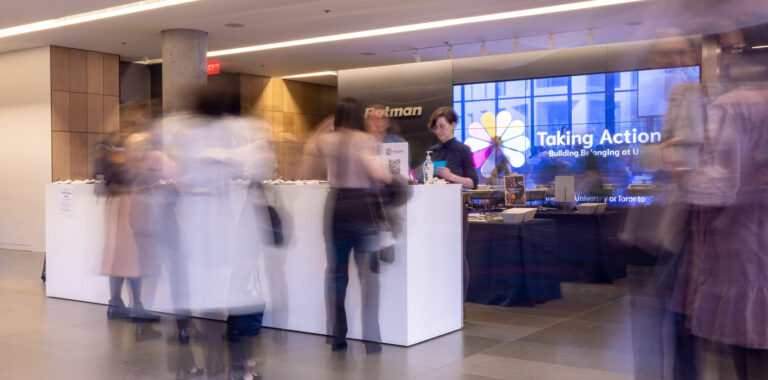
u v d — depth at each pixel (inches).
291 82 595.2
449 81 471.5
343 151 149.0
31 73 427.2
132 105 161.6
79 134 434.9
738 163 61.6
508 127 446.6
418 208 157.9
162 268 156.3
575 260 249.1
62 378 130.9
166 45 383.9
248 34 398.0
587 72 416.5
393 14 344.5
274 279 167.9
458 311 174.4
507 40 409.7
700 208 64.8
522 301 210.7
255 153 139.6
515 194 240.5
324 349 150.9
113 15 346.0
